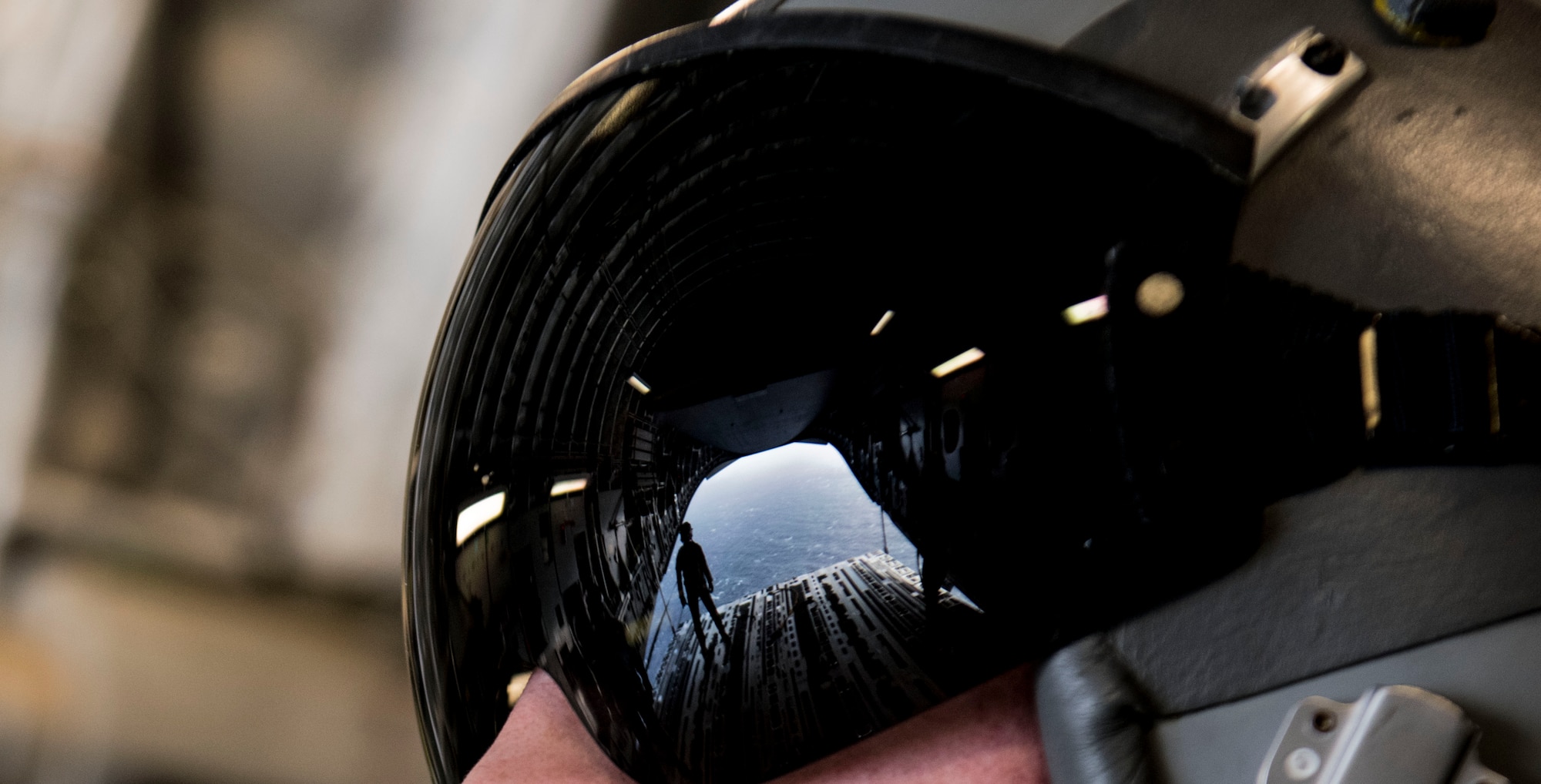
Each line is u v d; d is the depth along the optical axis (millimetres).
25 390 793
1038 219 215
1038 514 222
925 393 230
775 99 229
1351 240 206
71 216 792
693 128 245
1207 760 213
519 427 288
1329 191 207
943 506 232
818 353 242
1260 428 207
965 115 215
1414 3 209
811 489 248
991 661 234
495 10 758
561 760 281
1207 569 212
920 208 222
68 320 805
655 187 253
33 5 769
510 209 302
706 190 242
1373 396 203
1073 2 226
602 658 276
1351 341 204
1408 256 204
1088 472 217
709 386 252
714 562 258
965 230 220
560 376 279
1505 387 197
